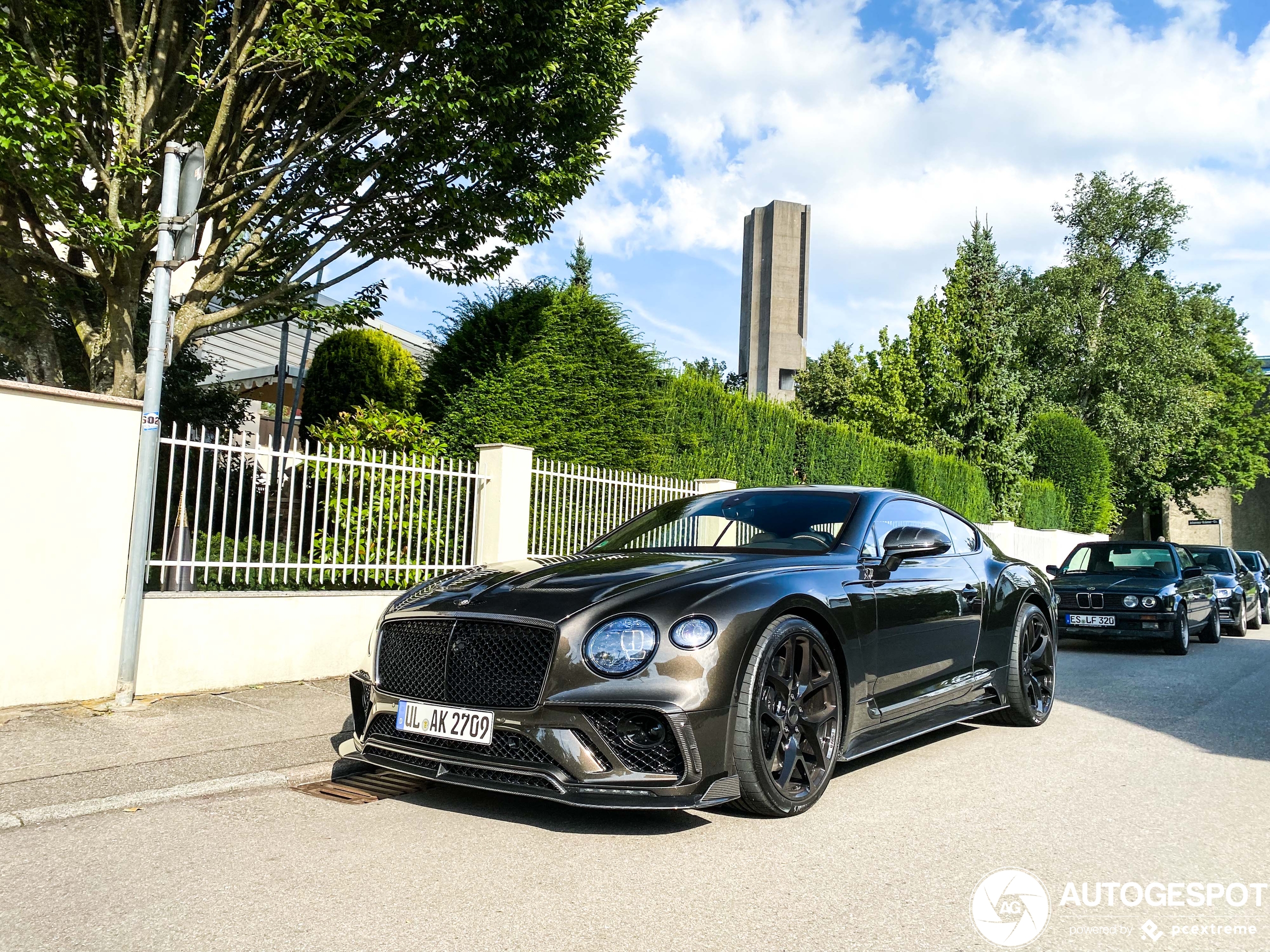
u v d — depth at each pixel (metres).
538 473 8.29
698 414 11.95
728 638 3.49
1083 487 27.84
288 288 9.12
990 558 5.80
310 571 6.86
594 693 3.30
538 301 9.70
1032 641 6.00
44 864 3.14
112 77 8.27
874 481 16.86
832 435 15.52
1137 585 10.89
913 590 4.71
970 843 3.50
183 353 10.78
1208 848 3.52
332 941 2.51
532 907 2.78
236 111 8.82
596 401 9.75
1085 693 7.61
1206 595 12.15
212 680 6.15
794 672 3.83
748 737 3.50
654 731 3.34
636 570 3.90
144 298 9.20
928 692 4.81
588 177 9.48
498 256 10.16
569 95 8.84
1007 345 24.27
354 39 7.26
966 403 23.69
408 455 7.70
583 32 8.66
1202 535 49.62
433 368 10.03
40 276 8.68
